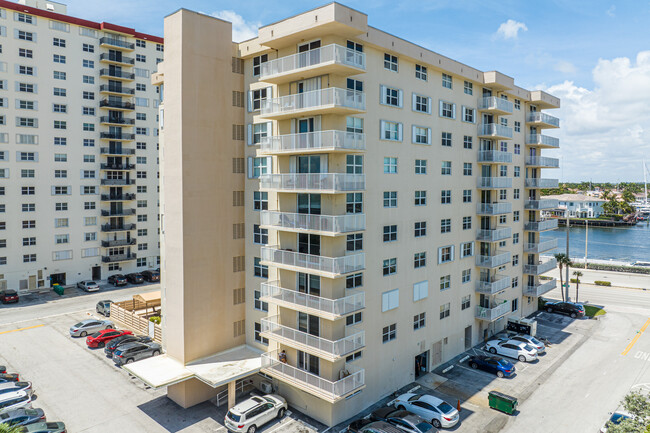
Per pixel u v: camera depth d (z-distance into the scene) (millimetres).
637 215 179250
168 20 27125
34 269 53500
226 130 29125
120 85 60250
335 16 22031
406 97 29953
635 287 63281
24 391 26625
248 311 30688
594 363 34875
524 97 44906
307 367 26234
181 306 27344
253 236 29938
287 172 27094
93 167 58250
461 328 36938
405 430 23750
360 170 26594
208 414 26125
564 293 59812
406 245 30359
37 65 53125
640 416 21000
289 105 25109
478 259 38344
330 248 24453
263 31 25859
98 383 29828
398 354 30031
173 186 27422
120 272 61312
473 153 37562
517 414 26922
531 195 48406
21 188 52125
